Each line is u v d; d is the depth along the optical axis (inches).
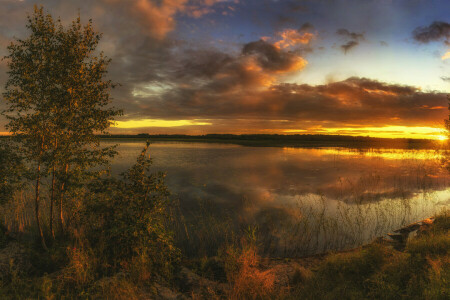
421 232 377.7
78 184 317.4
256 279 232.4
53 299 196.5
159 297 209.2
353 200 591.2
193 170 1017.5
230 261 277.1
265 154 1791.3
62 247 308.3
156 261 274.7
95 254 283.6
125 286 209.5
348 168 1099.9
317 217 463.2
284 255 331.3
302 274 250.2
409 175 920.3
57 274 239.3
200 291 228.7
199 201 561.6
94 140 341.4
